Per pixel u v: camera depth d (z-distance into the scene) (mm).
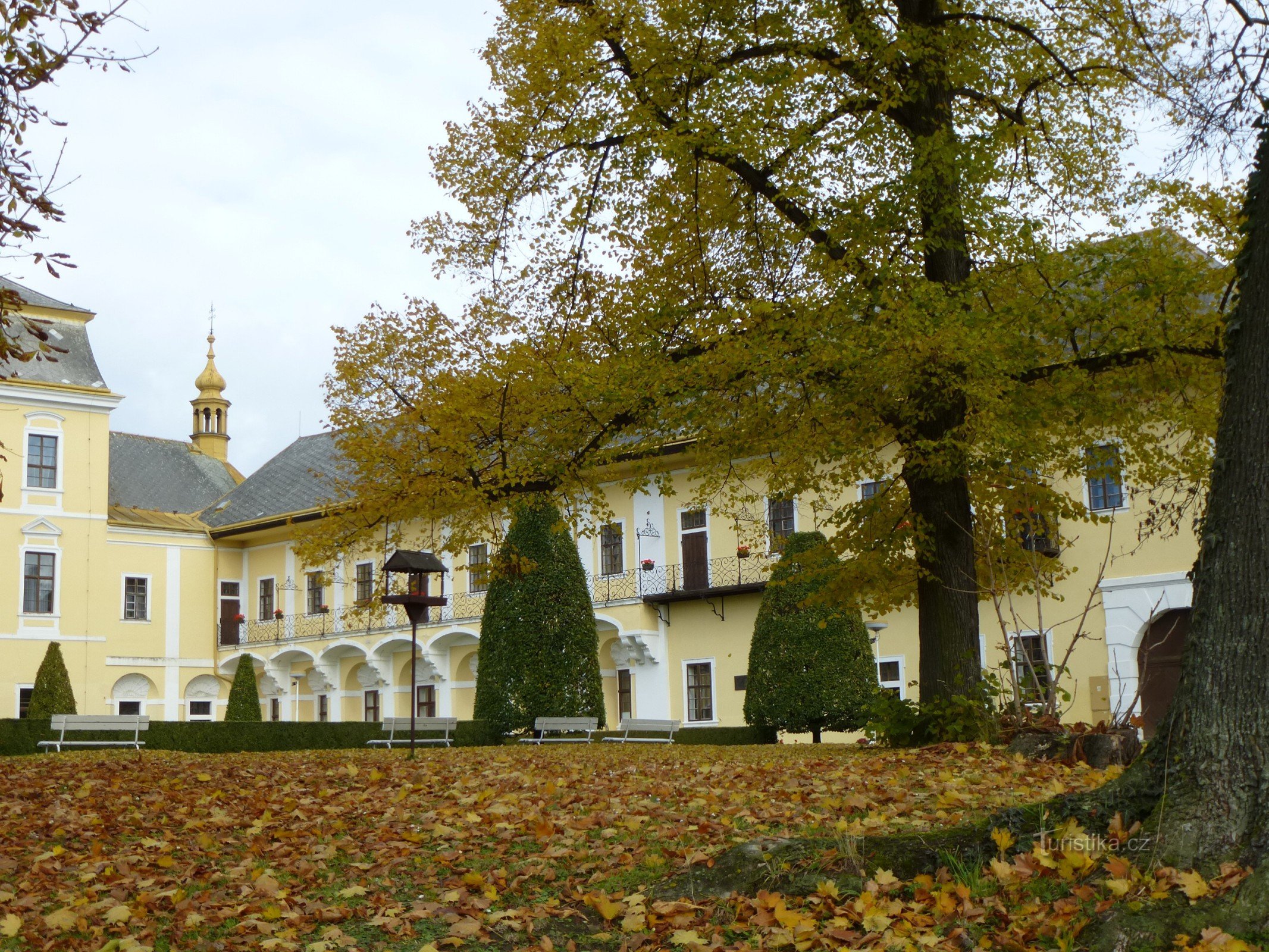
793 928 4906
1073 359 12711
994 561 13727
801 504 27062
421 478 13469
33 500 36625
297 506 38812
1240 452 5375
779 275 14180
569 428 13164
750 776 9914
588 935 5227
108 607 37812
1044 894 5035
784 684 23281
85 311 38781
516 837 7043
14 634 35812
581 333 13695
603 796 8695
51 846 7254
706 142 12086
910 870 5457
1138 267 12383
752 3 12414
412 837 7051
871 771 10117
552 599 25328
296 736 26406
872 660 23484
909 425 12773
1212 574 5332
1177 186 12250
